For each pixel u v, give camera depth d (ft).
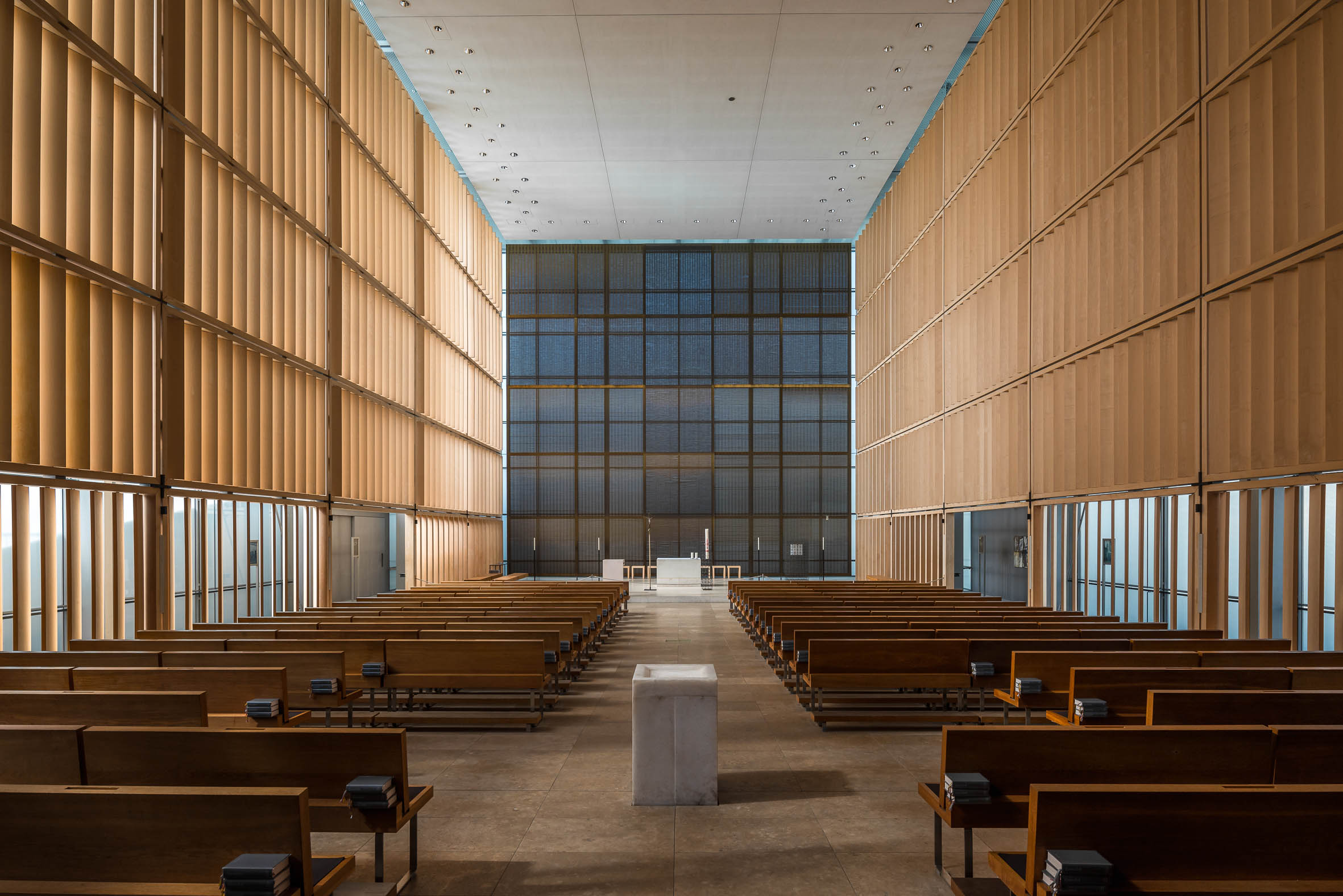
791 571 103.96
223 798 9.57
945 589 57.62
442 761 22.62
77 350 29.76
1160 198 37.11
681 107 69.62
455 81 65.31
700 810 18.37
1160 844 9.70
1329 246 27.07
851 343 105.50
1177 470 35.65
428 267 69.67
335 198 50.78
